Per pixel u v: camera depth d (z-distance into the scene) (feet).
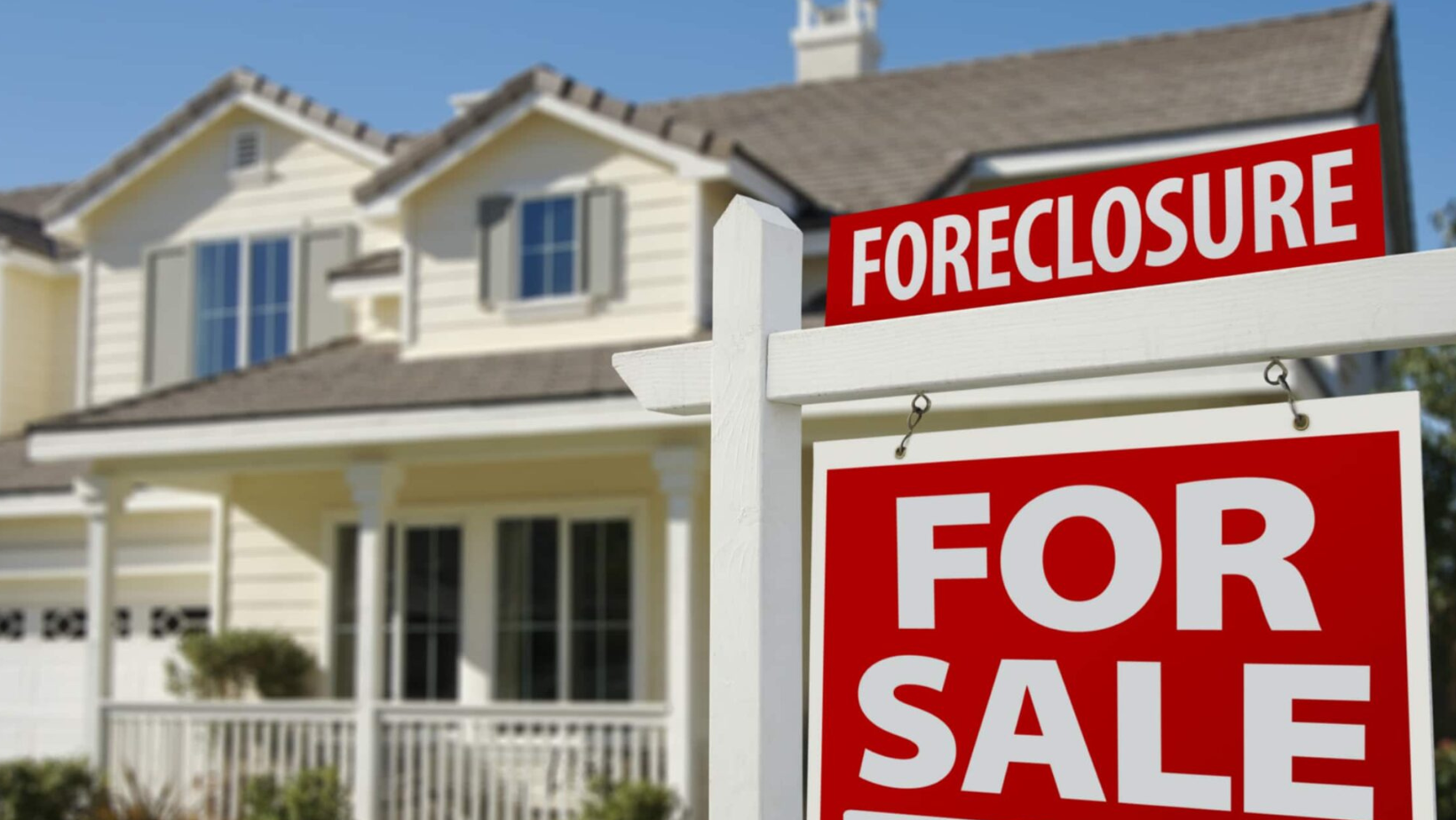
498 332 42.34
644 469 42.16
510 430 35.45
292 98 51.06
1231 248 7.60
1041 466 7.95
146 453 38.93
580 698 42.04
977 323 8.02
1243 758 7.14
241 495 47.88
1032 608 7.86
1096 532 7.73
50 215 53.21
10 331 56.03
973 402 29.58
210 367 51.47
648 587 41.73
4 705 51.93
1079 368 7.70
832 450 8.70
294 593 46.73
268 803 37.42
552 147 42.39
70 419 40.04
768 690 8.37
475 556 43.62
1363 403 7.06
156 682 49.32
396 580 44.34
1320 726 6.96
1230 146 43.37
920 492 8.33
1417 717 6.71
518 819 40.27
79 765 38.96
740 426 8.64
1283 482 7.22
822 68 64.64
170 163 53.06
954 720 8.03
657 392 9.24
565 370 37.99
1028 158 45.88
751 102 58.59
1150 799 7.37
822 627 8.57
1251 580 7.24
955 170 44.80
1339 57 47.21
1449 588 50.52
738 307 8.77
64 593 51.88
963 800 7.93
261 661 44.34
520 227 42.47
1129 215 7.93
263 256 51.47
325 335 50.19
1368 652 6.88
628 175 41.50
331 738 38.06
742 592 8.47
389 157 49.70
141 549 50.11
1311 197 7.40
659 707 34.47
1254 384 28.48
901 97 55.11
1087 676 7.64
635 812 33.12
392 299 48.34
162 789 39.37
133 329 52.85
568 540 42.78
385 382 39.81
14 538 52.39
